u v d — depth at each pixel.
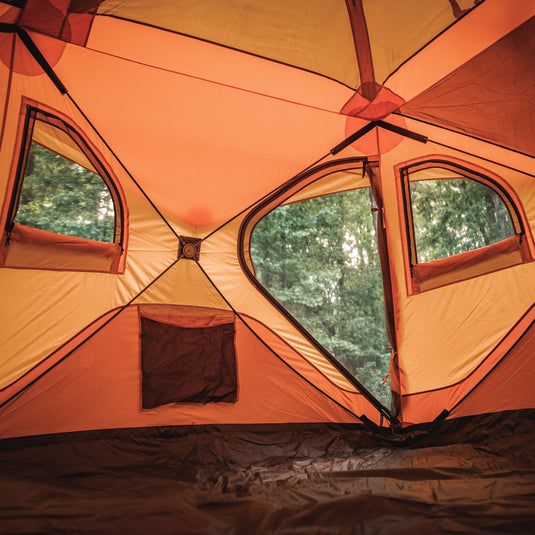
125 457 2.56
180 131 2.95
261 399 3.21
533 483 1.95
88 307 2.91
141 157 3.06
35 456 2.38
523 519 1.42
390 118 3.06
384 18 2.21
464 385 3.15
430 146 3.25
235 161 3.19
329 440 3.06
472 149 3.13
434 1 2.11
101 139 2.93
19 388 2.58
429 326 3.24
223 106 2.82
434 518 1.48
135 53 2.44
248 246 3.55
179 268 3.34
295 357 3.38
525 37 2.24
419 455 2.73
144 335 3.08
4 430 2.46
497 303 3.16
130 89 2.67
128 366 2.96
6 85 2.38
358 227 9.39
